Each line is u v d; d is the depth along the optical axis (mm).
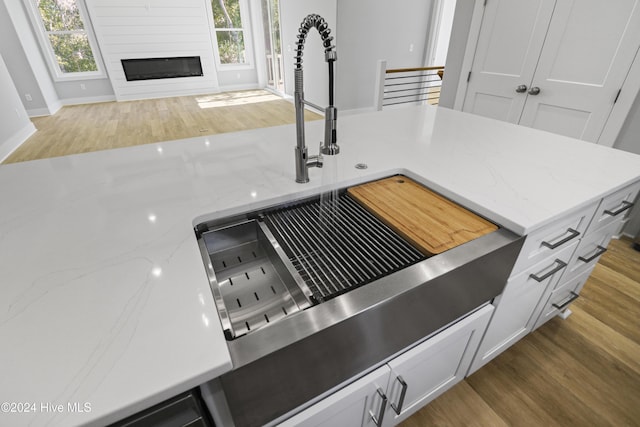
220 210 855
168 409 479
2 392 428
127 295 581
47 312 548
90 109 5770
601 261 1992
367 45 4926
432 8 5164
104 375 447
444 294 744
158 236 747
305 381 618
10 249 709
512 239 799
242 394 539
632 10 1791
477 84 2750
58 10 5391
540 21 2211
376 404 830
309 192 970
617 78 1925
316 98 5359
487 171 1074
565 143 1329
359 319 605
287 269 766
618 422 1196
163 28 6113
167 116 5340
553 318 1610
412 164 1130
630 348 1469
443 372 1018
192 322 530
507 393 1287
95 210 855
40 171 1089
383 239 846
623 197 1159
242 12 6684
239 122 4992
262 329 553
